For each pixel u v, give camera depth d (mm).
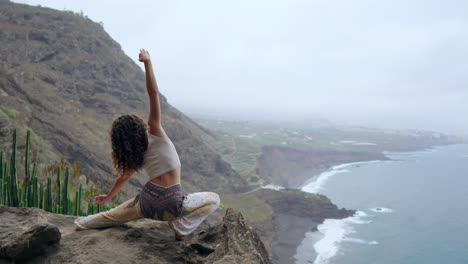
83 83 107000
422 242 108438
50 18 119438
